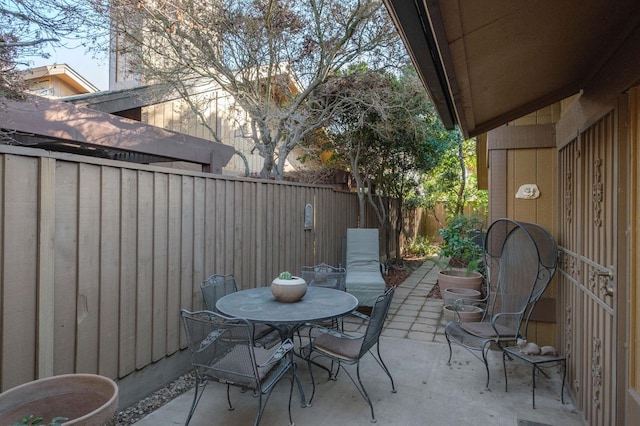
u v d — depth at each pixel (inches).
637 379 70.3
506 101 108.7
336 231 263.7
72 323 91.4
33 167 82.7
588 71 98.1
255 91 226.4
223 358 96.2
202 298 136.4
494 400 115.9
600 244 89.3
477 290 212.7
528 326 146.6
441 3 52.2
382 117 244.8
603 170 87.8
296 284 123.6
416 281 296.7
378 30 215.5
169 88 233.6
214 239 142.6
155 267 116.5
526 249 146.2
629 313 73.0
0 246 76.8
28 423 53.8
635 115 72.2
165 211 120.5
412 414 107.6
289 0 206.5
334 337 121.8
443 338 170.1
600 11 67.3
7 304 78.0
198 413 106.7
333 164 327.6
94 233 97.0
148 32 208.7
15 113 105.0
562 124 131.1
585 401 101.5
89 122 124.9
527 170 152.1
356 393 119.6
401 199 366.6
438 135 308.8
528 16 63.1
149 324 114.4
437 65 74.2
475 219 277.4
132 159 191.2
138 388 111.2
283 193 191.8
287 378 130.2
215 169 179.5
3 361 77.2
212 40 211.2
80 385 65.7
